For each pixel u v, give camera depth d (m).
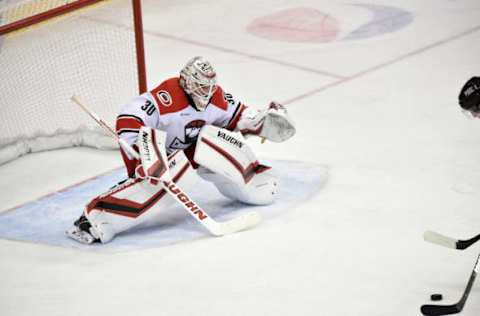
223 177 14.79
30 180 17.09
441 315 11.11
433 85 21.69
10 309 11.98
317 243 13.52
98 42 23.89
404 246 13.32
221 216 14.75
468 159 16.95
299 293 12.00
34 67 22.45
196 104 14.26
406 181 15.99
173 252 13.48
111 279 12.70
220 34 26.94
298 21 27.88
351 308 11.56
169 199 14.15
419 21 27.38
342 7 29.17
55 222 14.90
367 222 14.23
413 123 19.19
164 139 13.76
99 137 18.59
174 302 11.92
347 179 16.20
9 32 16.36
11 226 14.80
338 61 23.94
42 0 23.14
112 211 13.84
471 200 15.01
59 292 12.40
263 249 13.40
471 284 11.23
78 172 17.42
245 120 14.98
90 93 20.67
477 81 11.65
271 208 14.97
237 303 11.81
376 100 20.83
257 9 29.44
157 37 26.91
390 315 11.35
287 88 21.97
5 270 13.16
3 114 19.91
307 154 17.66
